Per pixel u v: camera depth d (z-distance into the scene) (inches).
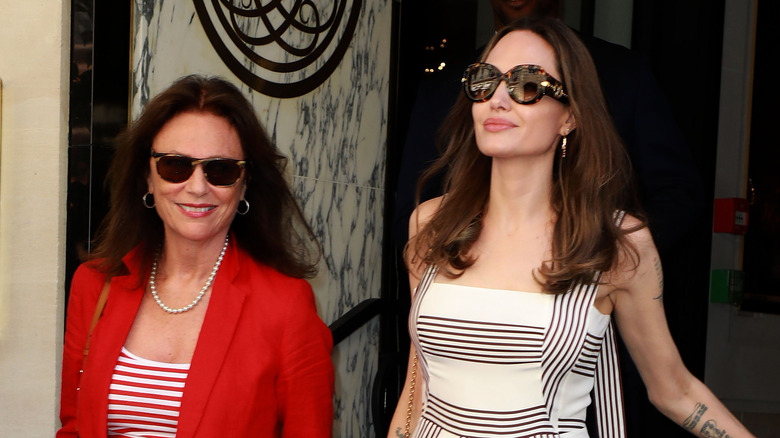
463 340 63.8
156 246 81.3
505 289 64.6
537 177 66.5
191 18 99.3
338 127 124.0
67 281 100.7
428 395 67.3
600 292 64.4
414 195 102.0
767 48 148.5
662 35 133.6
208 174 75.0
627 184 76.2
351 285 127.0
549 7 108.0
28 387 102.0
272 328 76.3
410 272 74.1
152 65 95.1
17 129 100.8
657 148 94.0
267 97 109.5
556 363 62.8
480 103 64.9
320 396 78.1
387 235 136.3
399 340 136.9
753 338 145.0
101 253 81.8
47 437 101.7
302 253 96.5
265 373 75.0
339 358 122.7
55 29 99.0
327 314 121.0
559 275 62.5
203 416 72.9
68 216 100.3
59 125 99.4
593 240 63.4
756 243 146.8
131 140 78.0
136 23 94.0
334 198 123.0
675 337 131.2
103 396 74.6
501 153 64.2
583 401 65.7
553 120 64.7
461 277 67.1
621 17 136.3
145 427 74.7
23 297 101.5
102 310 79.7
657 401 70.3
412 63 140.8
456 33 137.9
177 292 79.3
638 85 95.3
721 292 138.8
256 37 108.0
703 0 132.5
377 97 133.4
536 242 66.2
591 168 64.7
